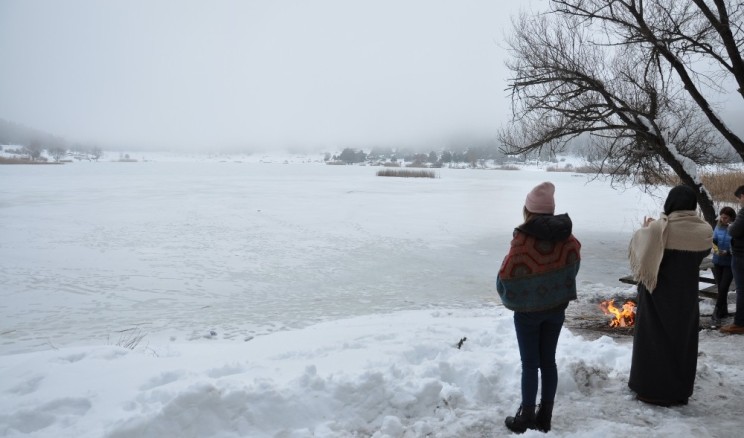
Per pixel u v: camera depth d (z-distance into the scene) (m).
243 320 9.72
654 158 12.36
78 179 57.91
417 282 12.62
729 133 9.84
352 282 12.62
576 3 11.70
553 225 3.50
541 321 3.56
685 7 10.71
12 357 5.15
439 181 61.97
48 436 3.20
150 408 3.47
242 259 15.33
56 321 9.67
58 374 4.27
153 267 14.23
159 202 31.88
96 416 3.47
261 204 31.19
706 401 4.17
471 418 3.72
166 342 8.36
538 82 11.60
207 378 4.20
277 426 3.47
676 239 4.05
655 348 4.07
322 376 4.10
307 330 7.86
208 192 40.38
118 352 5.46
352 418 3.64
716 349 5.80
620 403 4.12
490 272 13.70
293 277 13.13
